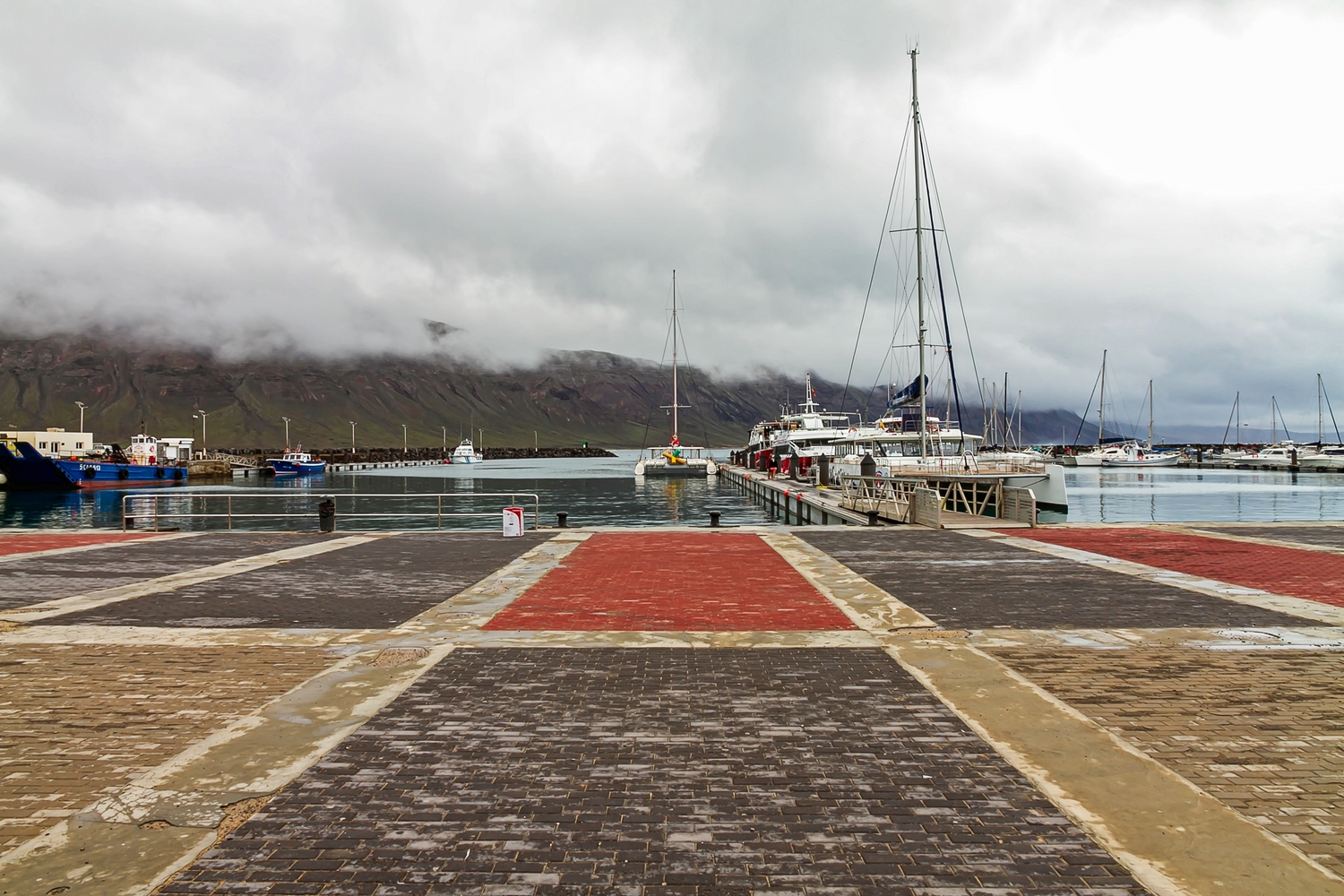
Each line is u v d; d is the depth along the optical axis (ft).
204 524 112.37
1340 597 35.53
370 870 12.89
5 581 40.73
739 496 218.38
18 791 15.64
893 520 77.61
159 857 13.23
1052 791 15.69
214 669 24.11
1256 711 20.21
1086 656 25.52
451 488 270.26
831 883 12.55
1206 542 55.16
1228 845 13.53
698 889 12.38
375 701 21.18
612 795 15.65
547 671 24.00
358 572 43.50
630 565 45.50
